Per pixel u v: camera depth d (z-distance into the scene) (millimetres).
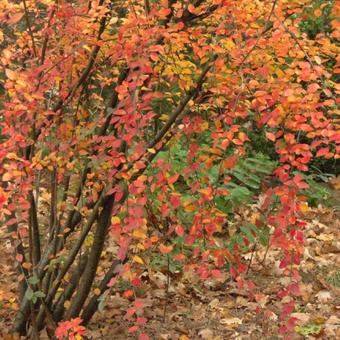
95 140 3027
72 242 4785
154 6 2979
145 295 4699
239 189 5516
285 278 4953
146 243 2762
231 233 5285
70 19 3014
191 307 4574
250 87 2850
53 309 3760
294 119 2777
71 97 3334
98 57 3471
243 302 4605
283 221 2648
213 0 2998
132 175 3178
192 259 5008
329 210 6332
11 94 2844
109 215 3426
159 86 3316
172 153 5316
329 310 4520
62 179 3584
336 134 2484
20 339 3758
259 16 2949
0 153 2732
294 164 2689
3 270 5055
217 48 2756
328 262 5285
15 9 3268
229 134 2646
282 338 4113
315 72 2631
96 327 4262
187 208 2746
